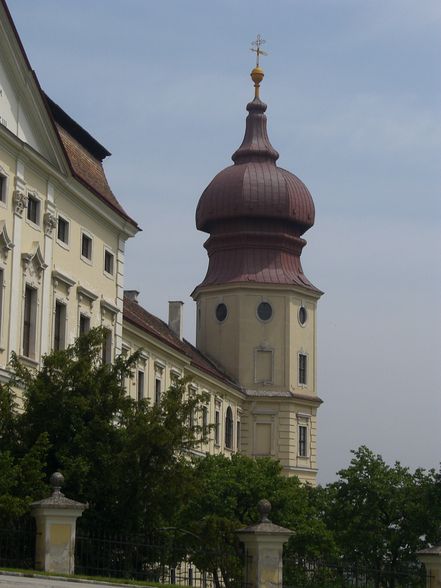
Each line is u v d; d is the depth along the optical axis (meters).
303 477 97.38
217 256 99.88
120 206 59.88
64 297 52.72
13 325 47.50
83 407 39.78
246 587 36.41
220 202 98.94
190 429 41.38
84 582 32.12
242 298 97.69
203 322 99.25
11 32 46.84
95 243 56.81
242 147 101.81
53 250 51.59
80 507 33.59
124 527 39.03
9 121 47.69
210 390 88.31
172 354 77.12
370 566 70.75
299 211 99.19
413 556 70.75
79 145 56.56
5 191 47.12
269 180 98.81
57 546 33.31
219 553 44.00
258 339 97.50
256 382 97.06
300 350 98.62
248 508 61.88
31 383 41.03
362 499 72.75
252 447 96.25
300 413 97.81
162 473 39.50
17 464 37.22
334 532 69.88
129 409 40.88
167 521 42.50
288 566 45.62
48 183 51.09
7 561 33.50
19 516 33.72
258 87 103.88
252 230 98.94
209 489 60.25
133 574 37.38
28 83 48.50
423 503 71.25
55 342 52.22
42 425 39.78
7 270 47.19
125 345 68.12
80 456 38.84
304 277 100.00
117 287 59.38
